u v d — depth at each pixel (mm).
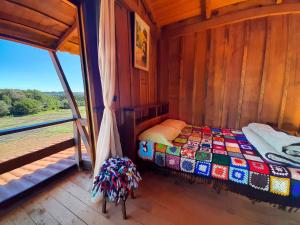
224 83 2496
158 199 1531
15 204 1457
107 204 1461
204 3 2215
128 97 1981
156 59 2807
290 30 2037
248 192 1236
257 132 1874
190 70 2725
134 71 2088
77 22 1507
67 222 1259
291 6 1966
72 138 2049
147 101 2523
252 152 1515
